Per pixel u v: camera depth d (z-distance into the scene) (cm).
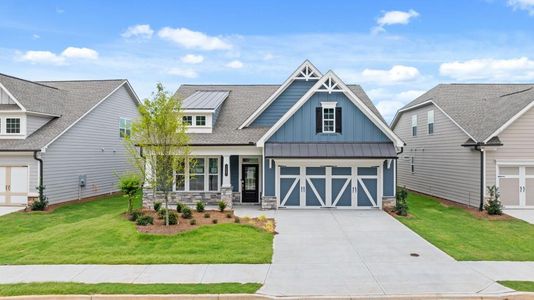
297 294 857
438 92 2673
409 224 1591
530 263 1077
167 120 1438
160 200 2067
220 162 2148
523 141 1981
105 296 852
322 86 1973
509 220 1723
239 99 2500
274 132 1972
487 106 2328
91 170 2552
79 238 1303
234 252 1170
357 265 1058
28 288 885
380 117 2069
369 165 1947
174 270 1017
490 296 849
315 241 1316
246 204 2120
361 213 1838
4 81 2205
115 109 2833
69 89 2747
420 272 999
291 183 1980
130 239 1291
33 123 2231
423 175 2764
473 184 2080
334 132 1970
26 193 2117
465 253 1170
